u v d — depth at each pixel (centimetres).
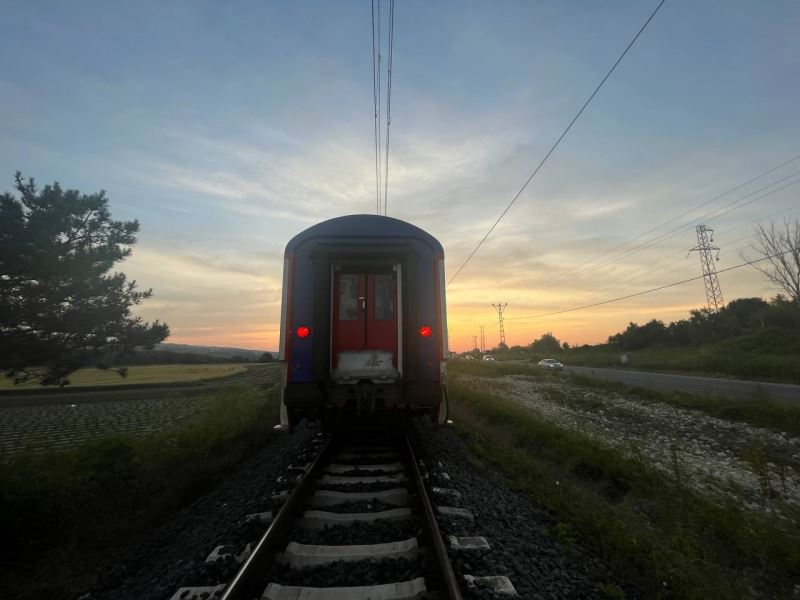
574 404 2025
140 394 4075
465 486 628
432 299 718
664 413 1730
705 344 4975
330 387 685
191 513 596
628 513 579
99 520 570
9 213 966
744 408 1599
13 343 962
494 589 349
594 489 745
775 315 4428
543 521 543
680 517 601
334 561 382
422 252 729
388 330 721
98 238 1127
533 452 948
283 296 707
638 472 778
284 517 446
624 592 391
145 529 563
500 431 1120
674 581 401
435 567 370
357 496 532
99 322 1076
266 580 360
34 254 974
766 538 525
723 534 550
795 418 1419
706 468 1015
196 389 4347
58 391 4472
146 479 673
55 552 510
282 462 763
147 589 397
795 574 480
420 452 780
